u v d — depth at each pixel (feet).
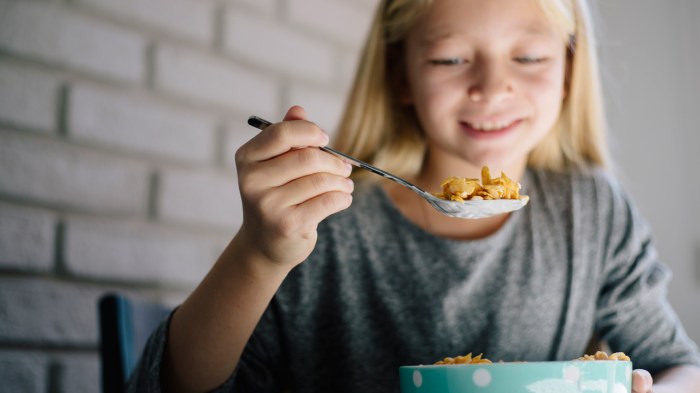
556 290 3.42
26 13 4.52
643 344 3.41
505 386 2.20
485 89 3.14
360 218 3.41
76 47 4.71
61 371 4.52
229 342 2.76
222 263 2.73
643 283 3.47
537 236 3.45
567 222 3.50
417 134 3.55
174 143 5.11
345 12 6.25
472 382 2.22
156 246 4.99
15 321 4.37
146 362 2.86
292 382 3.29
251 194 2.53
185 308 2.84
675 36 7.02
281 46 5.76
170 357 2.83
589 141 3.68
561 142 3.64
